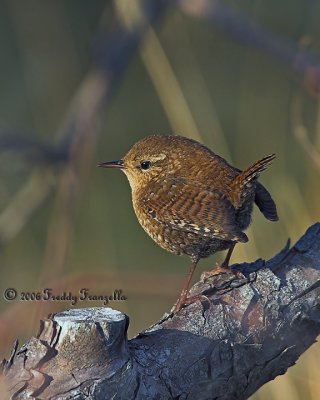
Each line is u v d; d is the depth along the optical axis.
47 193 12.37
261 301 6.19
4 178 14.19
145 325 11.33
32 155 11.98
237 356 6.05
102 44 13.11
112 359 5.64
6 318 8.45
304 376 8.43
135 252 13.28
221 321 6.11
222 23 12.50
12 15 15.09
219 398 6.07
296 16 15.45
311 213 9.27
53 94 14.94
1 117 14.87
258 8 15.38
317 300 6.25
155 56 10.16
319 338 8.24
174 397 5.86
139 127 15.25
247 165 11.56
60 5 15.12
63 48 15.09
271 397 8.22
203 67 15.16
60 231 11.11
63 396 5.54
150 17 12.98
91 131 12.52
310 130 13.39
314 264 6.38
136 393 5.71
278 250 9.27
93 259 12.39
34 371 5.58
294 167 12.86
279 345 6.16
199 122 11.45
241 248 8.77
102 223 12.76
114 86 13.03
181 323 6.10
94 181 13.18
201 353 5.97
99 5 15.88
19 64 15.09
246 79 13.53
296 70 12.05
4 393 5.56
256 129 12.06
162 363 5.88
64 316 5.69
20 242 12.84
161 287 9.57
